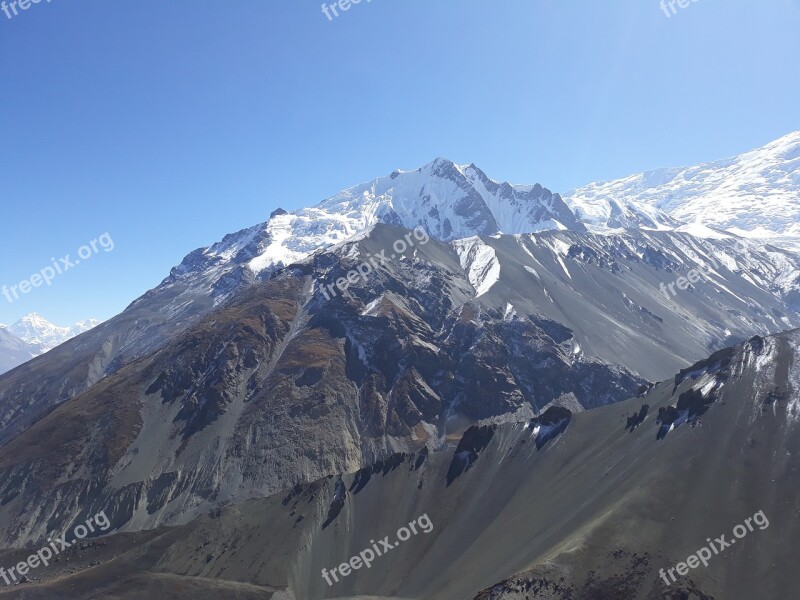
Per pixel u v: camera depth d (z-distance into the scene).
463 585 94.12
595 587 75.44
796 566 74.19
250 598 104.44
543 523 99.69
